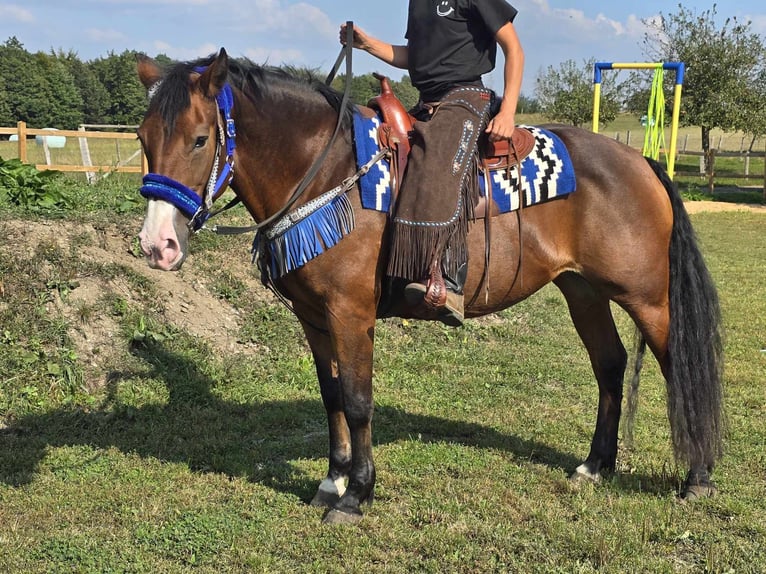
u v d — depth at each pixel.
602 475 3.88
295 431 4.53
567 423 4.67
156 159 2.82
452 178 3.12
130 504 3.51
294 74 3.34
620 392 3.93
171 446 4.23
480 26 3.28
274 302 6.21
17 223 5.73
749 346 6.28
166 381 4.98
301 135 3.18
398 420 4.71
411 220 3.08
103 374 4.90
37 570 2.95
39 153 20.31
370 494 3.50
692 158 32.91
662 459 4.12
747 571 2.95
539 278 3.52
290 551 3.13
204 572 2.96
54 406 4.55
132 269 5.75
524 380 5.52
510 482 3.79
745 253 11.37
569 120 29.53
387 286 3.28
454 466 3.97
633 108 26.95
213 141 2.92
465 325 6.70
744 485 3.74
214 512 3.45
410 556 3.09
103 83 41.31
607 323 3.90
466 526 3.32
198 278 6.16
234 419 4.64
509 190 3.34
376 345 6.09
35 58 43.41
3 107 38.38
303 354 5.75
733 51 24.55
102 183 8.38
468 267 3.32
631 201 3.47
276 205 3.21
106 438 4.29
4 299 5.02
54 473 3.82
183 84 2.84
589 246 3.49
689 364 3.52
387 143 3.24
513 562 3.03
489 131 3.23
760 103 24.83
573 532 3.23
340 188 3.14
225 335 5.70
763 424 4.56
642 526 3.27
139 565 2.97
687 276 3.53
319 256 3.12
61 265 5.43
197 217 2.94
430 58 3.31
